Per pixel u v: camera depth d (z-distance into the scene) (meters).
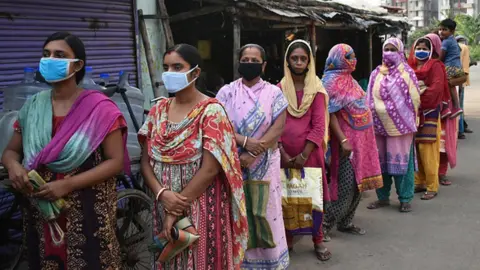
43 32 4.39
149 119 2.64
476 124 10.90
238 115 3.26
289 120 3.79
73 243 2.48
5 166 2.50
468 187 6.21
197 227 2.47
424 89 5.54
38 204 2.41
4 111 3.54
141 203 3.49
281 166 3.84
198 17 7.24
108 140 2.49
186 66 2.45
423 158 5.70
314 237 4.04
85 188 2.47
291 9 7.32
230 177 2.51
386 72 5.11
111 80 5.13
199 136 2.45
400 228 4.79
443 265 3.93
